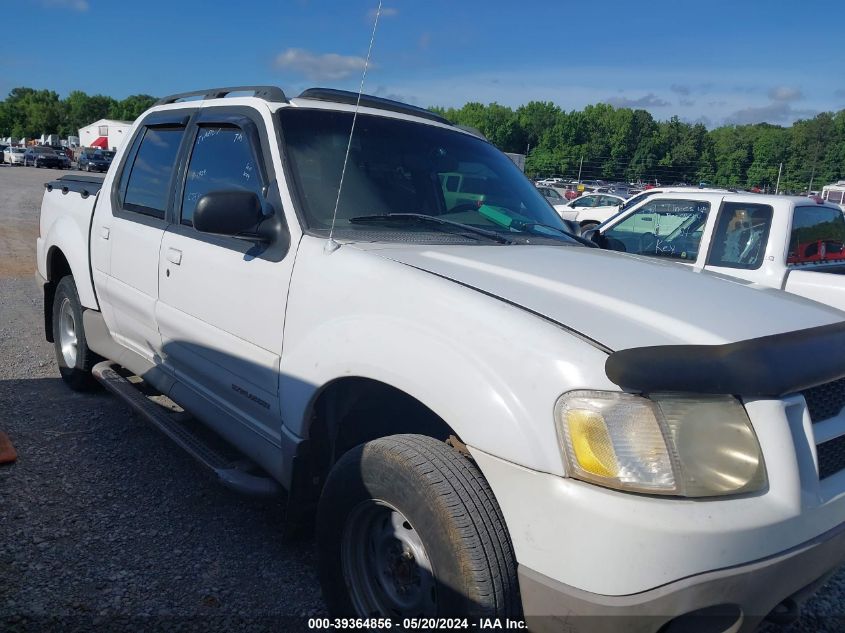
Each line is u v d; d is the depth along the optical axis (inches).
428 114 160.6
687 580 75.7
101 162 1987.0
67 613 111.3
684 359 79.4
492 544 84.7
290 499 114.3
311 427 113.9
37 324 299.0
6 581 118.3
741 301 102.6
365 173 132.0
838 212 285.1
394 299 98.7
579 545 77.7
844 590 132.6
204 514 145.0
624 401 78.7
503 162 162.9
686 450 78.4
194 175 148.4
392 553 98.3
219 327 131.8
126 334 173.3
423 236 122.0
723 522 76.7
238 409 131.3
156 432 184.4
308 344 109.2
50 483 153.9
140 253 158.1
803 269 256.2
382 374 96.7
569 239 142.6
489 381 85.6
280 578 124.9
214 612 114.3
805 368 85.2
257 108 136.9
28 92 5344.5
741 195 272.1
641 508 75.9
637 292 99.2
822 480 88.5
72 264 191.5
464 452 96.3
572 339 83.7
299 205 120.4
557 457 79.8
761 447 81.4
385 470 94.1
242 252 126.5
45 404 200.5
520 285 98.1
